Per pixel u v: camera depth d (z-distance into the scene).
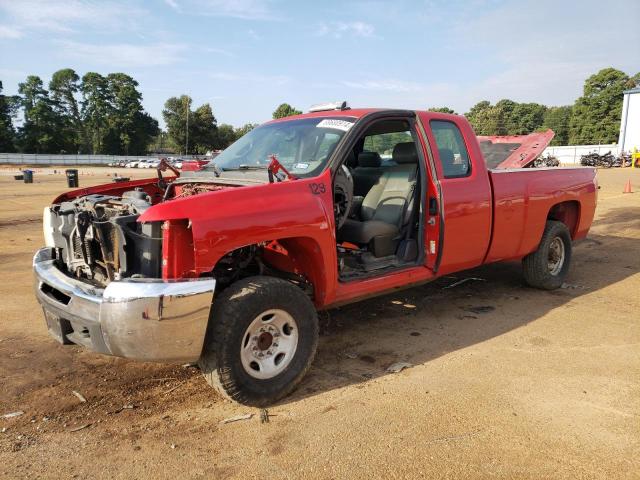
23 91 94.25
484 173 4.84
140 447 2.90
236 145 4.83
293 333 3.47
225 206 3.13
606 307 5.33
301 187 3.56
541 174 5.52
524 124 91.50
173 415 3.25
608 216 11.93
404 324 4.89
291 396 3.48
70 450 2.88
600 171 33.69
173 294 2.87
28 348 4.30
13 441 2.96
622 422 3.10
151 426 3.12
